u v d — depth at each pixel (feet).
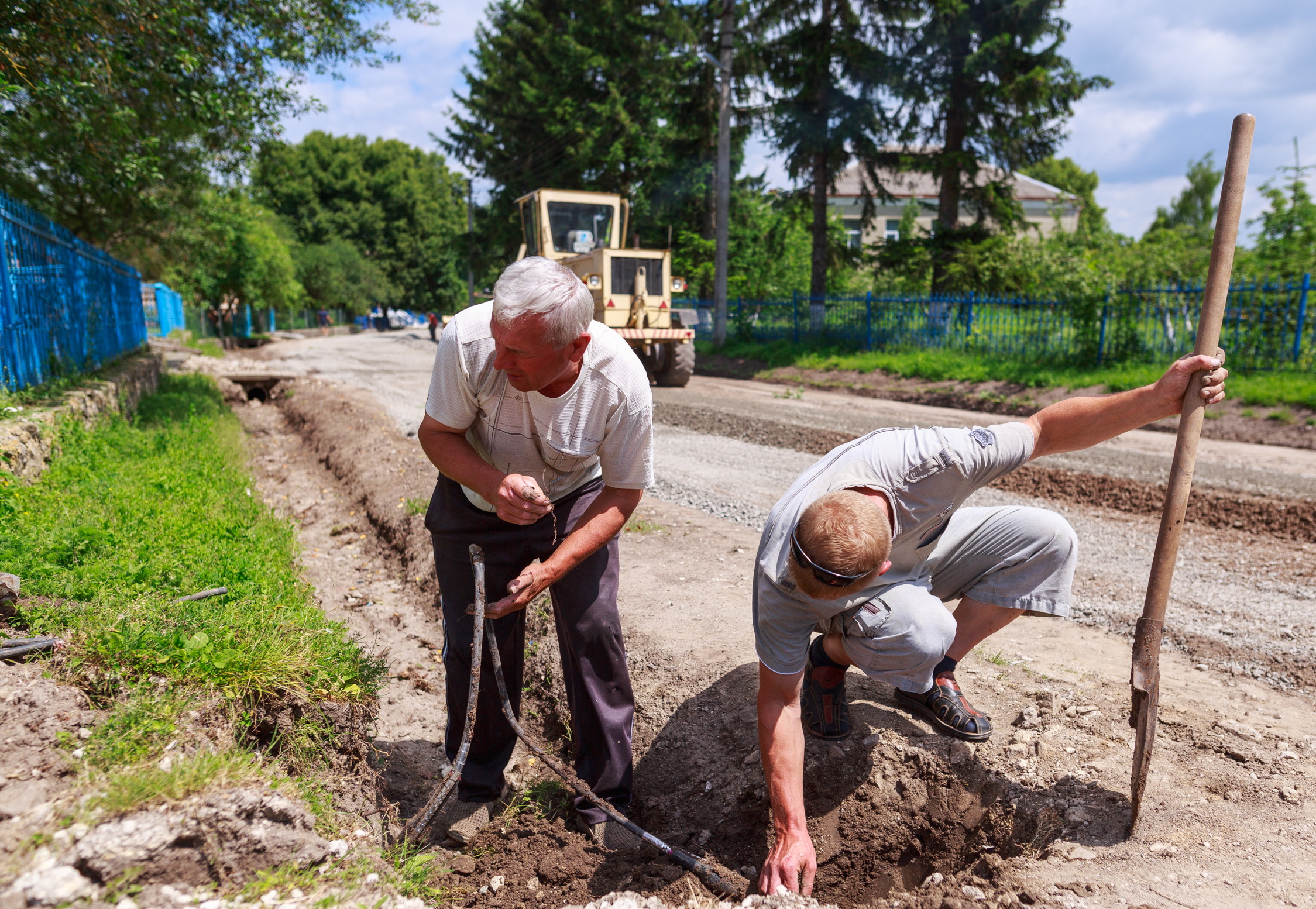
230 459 24.63
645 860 8.45
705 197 86.48
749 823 8.69
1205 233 63.67
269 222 110.22
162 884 5.51
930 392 45.01
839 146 60.64
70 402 19.93
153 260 55.93
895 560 7.92
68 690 7.37
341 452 26.40
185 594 10.44
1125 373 40.73
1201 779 8.02
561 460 7.73
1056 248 53.31
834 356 57.93
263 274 92.53
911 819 8.38
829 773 8.71
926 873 8.30
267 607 10.50
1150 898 6.46
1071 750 8.55
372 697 9.85
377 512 19.77
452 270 185.47
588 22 85.46
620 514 7.86
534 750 7.63
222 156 32.19
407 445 25.91
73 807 5.70
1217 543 17.28
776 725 7.44
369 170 183.11
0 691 7.08
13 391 19.49
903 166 61.41
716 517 19.26
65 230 26.25
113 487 15.14
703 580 14.30
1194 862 6.84
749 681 10.27
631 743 9.57
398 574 16.80
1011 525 8.34
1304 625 12.56
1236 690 10.39
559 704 11.18
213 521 14.64
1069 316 46.47
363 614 14.87
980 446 7.31
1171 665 11.24
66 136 25.43
